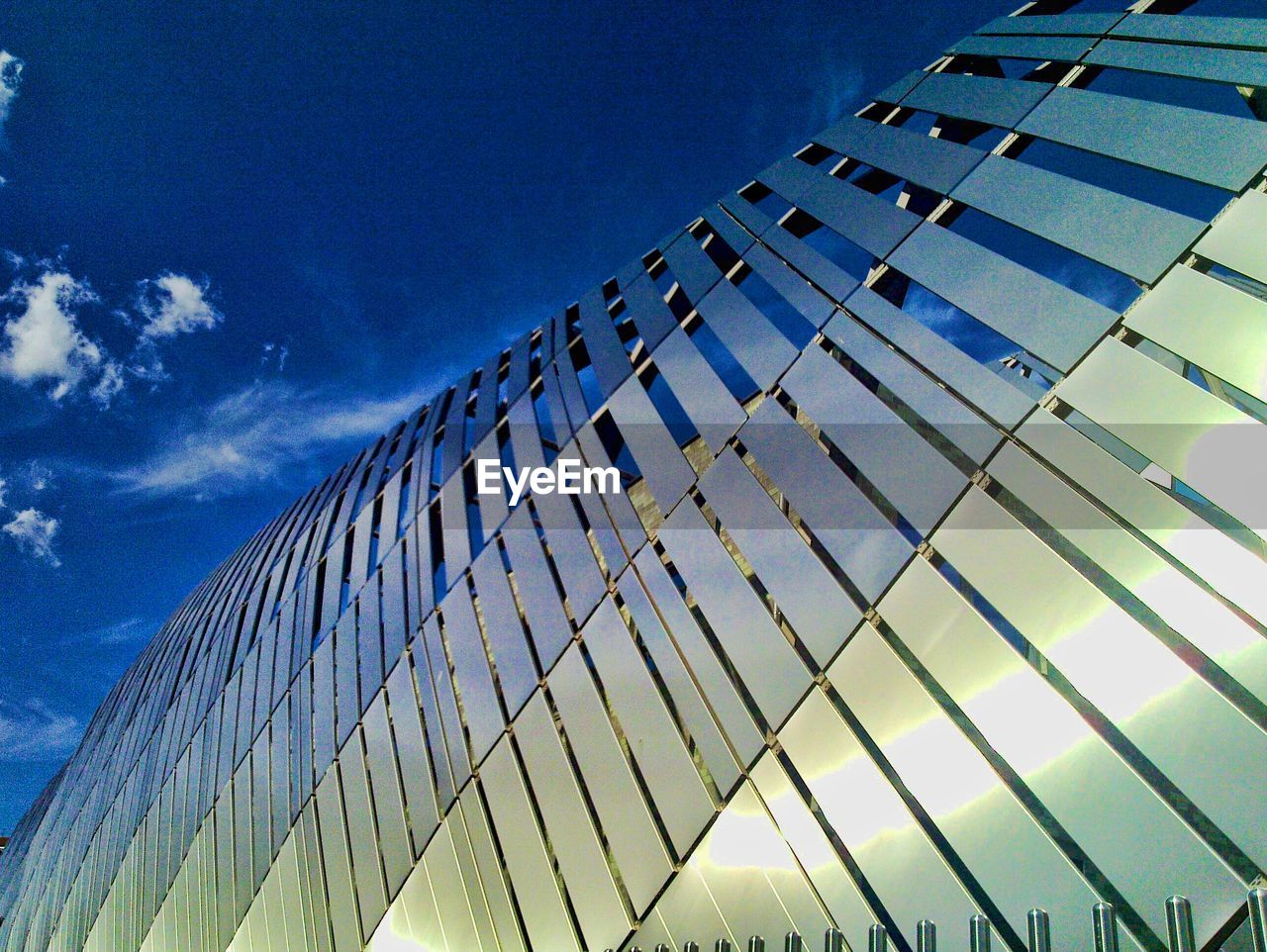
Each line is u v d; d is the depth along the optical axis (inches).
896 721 252.4
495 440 567.5
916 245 383.2
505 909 346.6
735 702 301.0
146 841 705.6
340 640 561.6
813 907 246.7
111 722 1081.4
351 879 437.4
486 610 445.4
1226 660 198.7
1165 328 262.2
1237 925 175.0
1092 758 209.8
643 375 474.0
